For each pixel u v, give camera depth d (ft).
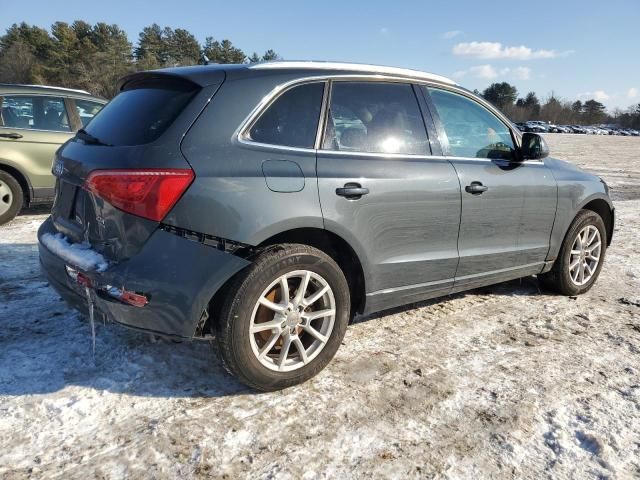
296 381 9.66
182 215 8.36
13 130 21.03
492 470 7.74
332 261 9.71
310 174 9.53
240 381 9.21
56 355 10.43
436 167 11.38
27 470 7.34
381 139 10.82
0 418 8.39
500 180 12.56
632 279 17.13
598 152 89.92
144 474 7.38
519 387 10.02
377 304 10.95
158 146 8.49
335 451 8.03
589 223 15.11
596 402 9.58
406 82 11.59
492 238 12.69
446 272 11.90
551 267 14.66
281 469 7.59
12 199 21.21
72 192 9.68
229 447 8.00
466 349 11.54
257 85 9.52
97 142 9.47
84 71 238.68
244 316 8.79
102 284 8.51
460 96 12.58
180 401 9.11
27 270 15.52
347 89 10.58
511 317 13.50
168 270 8.32
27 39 253.24
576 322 13.30
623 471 7.78
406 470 7.68
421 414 9.04
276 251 9.06
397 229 10.75
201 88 9.12
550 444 8.36
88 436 8.11
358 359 10.89
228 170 8.75
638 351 11.73
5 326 11.65
